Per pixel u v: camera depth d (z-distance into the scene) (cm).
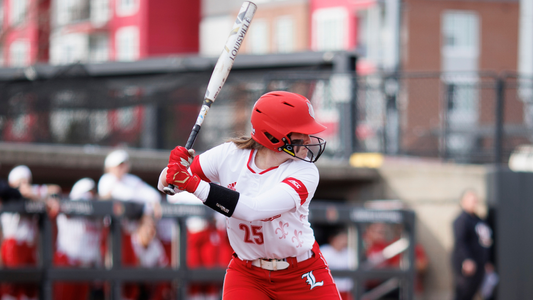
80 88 4088
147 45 8425
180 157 1123
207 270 2405
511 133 3681
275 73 3859
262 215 1138
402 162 3766
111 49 8738
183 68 4372
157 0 8475
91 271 2281
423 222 3528
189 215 2398
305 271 1257
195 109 4084
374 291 2777
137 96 4056
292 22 9831
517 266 3300
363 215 2531
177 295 2381
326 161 3691
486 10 10300
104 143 4041
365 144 3762
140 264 2383
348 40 9125
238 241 1248
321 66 4166
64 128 4031
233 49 1217
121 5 8681
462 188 3447
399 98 3797
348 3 9112
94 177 3484
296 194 1161
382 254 2742
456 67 10212
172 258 2564
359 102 3753
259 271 1255
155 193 2648
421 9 9988
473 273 2939
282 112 1161
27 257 2267
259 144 1222
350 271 2508
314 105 3803
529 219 3347
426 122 3850
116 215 2298
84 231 2344
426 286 3491
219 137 3972
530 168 3512
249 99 3934
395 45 5244
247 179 1215
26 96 4034
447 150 3703
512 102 3728
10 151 2947
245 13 1225
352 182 3753
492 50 10369
